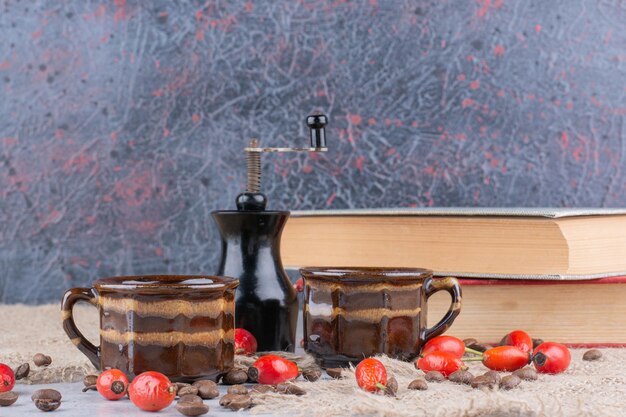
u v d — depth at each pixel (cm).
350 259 80
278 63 102
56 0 102
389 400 57
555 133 101
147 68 102
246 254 72
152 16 102
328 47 101
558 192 101
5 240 102
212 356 62
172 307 61
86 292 64
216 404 60
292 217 83
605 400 58
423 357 65
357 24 101
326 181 101
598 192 100
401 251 77
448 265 76
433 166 101
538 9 100
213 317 62
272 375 63
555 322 75
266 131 101
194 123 102
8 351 69
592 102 101
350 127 101
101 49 102
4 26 102
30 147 102
